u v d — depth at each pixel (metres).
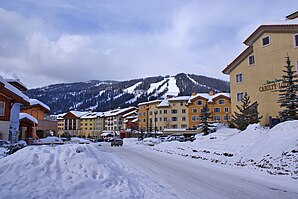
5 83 26.19
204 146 25.36
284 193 8.32
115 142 41.94
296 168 11.88
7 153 13.58
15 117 27.66
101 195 6.80
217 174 12.09
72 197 6.41
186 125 81.44
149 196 7.49
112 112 121.56
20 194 5.95
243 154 16.94
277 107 27.77
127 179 8.99
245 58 35.91
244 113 31.19
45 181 6.96
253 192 8.45
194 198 7.60
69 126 130.75
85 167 8.28
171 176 11.57
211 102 73.50
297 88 22.95
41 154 8.38
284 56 27.80
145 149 32.12
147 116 92.81
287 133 15.64
